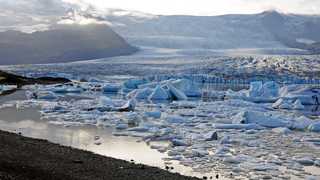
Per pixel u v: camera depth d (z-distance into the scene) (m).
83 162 19.52
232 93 87.31
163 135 32.66
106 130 35.12
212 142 30.73
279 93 86.50
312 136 35.22
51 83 116.44
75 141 29.23
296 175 21.27
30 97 69.00
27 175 15.96
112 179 16.97
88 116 44.12
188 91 89.44
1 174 15.40
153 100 75.88
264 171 21.95
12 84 102.69
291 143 31.47
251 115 42.38
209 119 45.59
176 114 50.62
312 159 25.33
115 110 53.00
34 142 23.78
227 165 23.02
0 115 43.69
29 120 40.19
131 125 39.09
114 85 96.75
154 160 23.75
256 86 89.38
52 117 43.06
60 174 16.78
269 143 31.28
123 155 24.91
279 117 46.09
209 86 142.88
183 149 27.28
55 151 21.53
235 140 31.41
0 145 21.47
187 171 21.31
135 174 18.16
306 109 67.25
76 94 84.62
